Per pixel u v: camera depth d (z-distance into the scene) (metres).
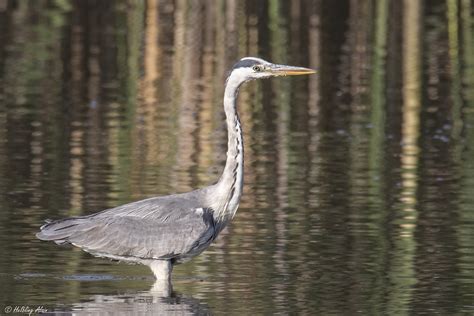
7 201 14.65
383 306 10.85
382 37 26.30
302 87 22.64
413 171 16.67
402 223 13.91
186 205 11.89
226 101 12.17
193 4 28.86
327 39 25.97
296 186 15.80
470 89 22.38
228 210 12.05
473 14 27.59
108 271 12.16
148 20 27.66
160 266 11.73
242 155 12.06
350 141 18.62
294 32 26.53
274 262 12.38
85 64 24.20
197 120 19.94
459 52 25.06
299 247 12.93
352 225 13.85
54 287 11.45
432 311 10.71
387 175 16.45
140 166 16.75
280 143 18.39
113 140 18.39
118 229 11.66
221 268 12.21
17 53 24.95
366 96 21.83
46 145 17.95
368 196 15.27
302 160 17.31
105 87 22.41
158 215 11.74
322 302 10.98
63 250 12.88
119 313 10.58
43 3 29.67
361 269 12.13
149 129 19.22
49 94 21.73
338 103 21.34
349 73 23.45
